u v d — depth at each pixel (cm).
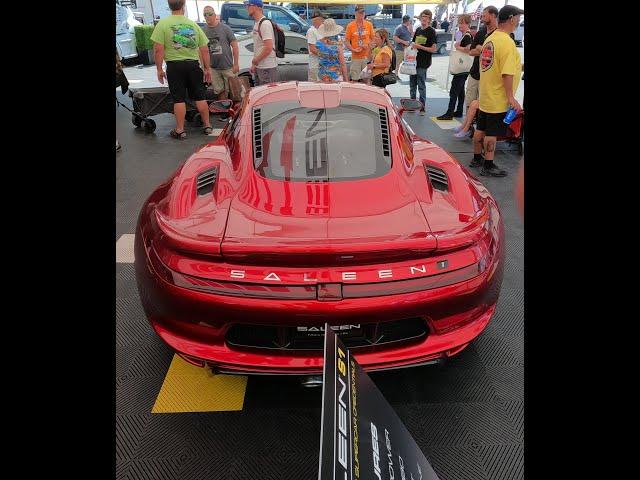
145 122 588
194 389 188
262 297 146
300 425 171
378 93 245
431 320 158
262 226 158
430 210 171
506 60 387
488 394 185
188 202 180
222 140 249
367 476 87
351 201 172
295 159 195
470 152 513
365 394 102
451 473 154
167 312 160
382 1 1068
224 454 160
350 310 146
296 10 1470
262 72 617
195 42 535
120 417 175
